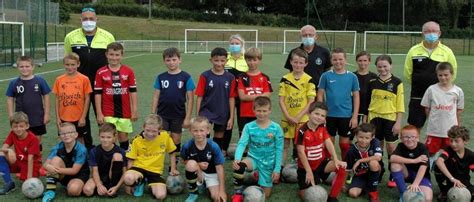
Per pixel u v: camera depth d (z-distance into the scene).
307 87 6.10
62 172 5.09
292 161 6.49
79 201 4.95
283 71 21.66
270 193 5.29
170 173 5.34
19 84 6.12
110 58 6.29
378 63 6.17
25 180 5.37
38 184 5.04
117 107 6.38
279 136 5.23
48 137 7.97
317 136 5.22
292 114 6.14
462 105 5.94
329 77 6.18
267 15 59.00
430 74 6.59
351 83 6.12
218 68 6.32
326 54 6.84
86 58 6.81
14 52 22.45
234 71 7.12
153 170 5.21
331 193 4.96
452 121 5.87
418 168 5.17
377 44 42.06
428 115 6.11
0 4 23.92
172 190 5.18
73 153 5.20
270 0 64.12
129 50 41.22
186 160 5.21
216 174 5.19
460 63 29.06
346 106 6.14
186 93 6.32
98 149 5.18
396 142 6.26
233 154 6.76
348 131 6.20
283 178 5.73
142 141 5.23
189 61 28.77
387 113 6.15
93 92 6.78
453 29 51.22
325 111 5.18
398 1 55.28
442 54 6.61
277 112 10.63
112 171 5.16
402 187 5.00
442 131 5.88
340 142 6.31
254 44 42.50
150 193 5.23
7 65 21.16
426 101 6.05
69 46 6.91
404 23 54.72
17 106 6.16
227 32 49.66
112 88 6.32
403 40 42.62
